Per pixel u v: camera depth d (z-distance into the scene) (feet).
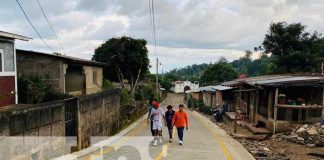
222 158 40.32
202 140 55.06
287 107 62.85
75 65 72.69
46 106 31.73
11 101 48.91
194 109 182.70
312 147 52.60
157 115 48.39
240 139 60.44
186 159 38.65
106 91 56.18
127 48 130.31
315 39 135.95
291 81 62.80
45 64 63.57
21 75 63.41
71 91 72.74
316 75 75.72
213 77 267.80
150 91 188.03
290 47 137.28
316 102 69.67
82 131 42.24
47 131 32.01
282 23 138.00
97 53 129.80
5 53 47.60
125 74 134.41
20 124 26.89
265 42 139.74
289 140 57.67
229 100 128.77
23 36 49.21
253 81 72.90
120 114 69.46
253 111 81.82
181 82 394.93
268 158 43.65
